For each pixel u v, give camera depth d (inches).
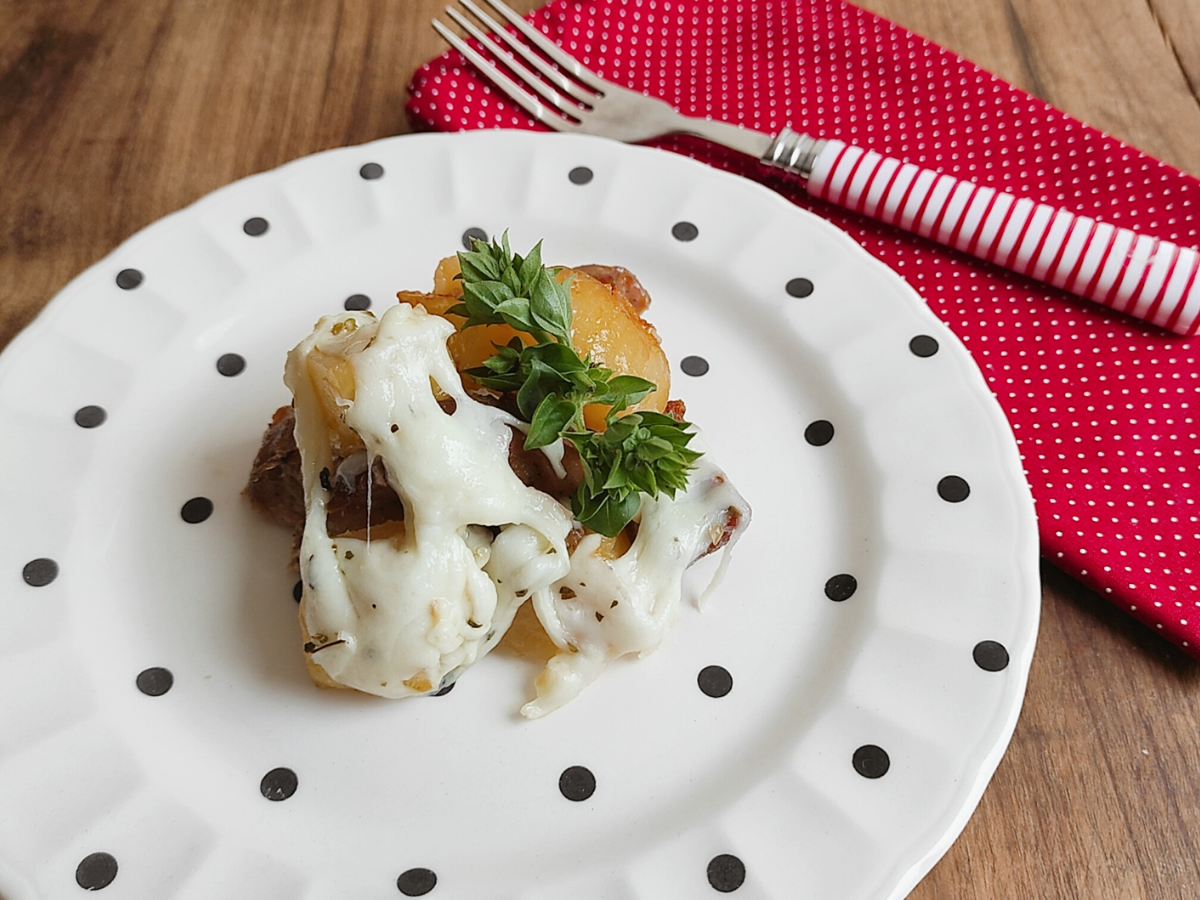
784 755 7.7
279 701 8.0
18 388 9.1
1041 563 9.4
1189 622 8.7
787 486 9.2
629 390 7.4
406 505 7.5
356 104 12.5
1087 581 9.0
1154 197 11.4
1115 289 10.2
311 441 8.0
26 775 7.4
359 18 13.3
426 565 7.4
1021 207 10.5
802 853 7.2
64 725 7.7
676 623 8.4
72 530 8.7
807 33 12.9
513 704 8.1
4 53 12.7
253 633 8.3
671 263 10.5
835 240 10.3
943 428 9.1
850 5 13.1
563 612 8.1
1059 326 10.5
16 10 13.1
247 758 7.8
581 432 7.3
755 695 8.2
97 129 12.1
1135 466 9.6
